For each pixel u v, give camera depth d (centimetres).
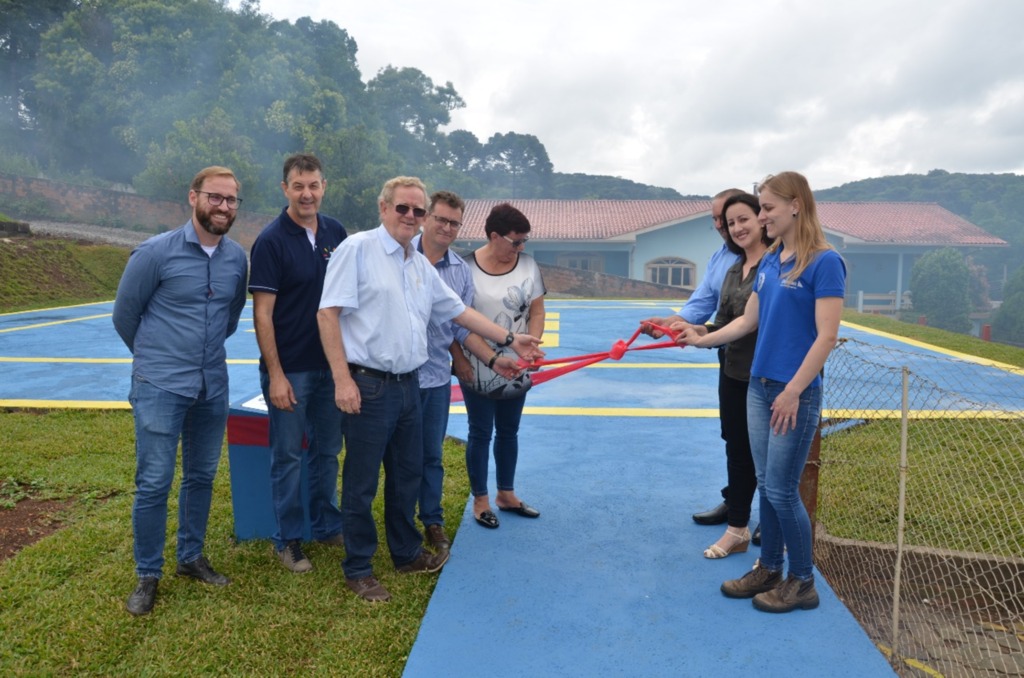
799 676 255
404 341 301
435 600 306
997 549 356
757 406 294
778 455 280
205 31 3559
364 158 3366
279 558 344
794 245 277
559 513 398
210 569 327
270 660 271
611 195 8388
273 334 314
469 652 270
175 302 299
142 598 301
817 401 279
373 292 294
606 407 646
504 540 364
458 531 375
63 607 302
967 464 467
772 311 282
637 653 269
